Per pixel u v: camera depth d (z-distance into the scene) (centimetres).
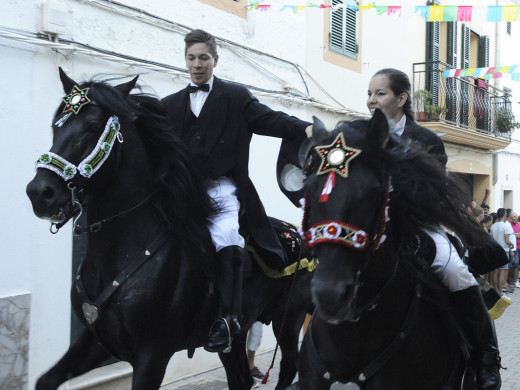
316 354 256
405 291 252
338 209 203
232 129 364
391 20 1088
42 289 476
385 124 213
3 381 446
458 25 1396
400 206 234
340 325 243
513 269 1359
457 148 1351
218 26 672
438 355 262
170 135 332
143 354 312
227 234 339
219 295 339
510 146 1677
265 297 395
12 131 458
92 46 521
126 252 314
